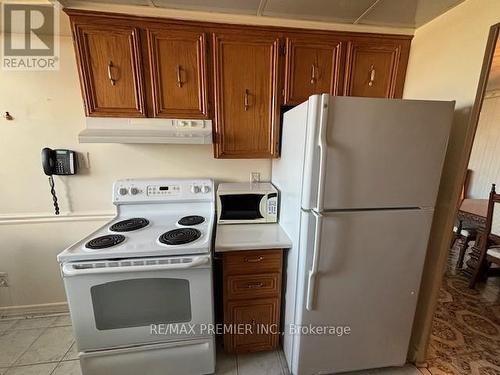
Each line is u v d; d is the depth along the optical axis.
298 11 1.53
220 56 1.54
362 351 1.47
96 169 1.84
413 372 1.55
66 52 1.66
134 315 1.34
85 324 1.29
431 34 1.49
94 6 1.46
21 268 1.92
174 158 1.91
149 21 1.44
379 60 1.66
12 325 1.88
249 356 1.65
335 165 1.17
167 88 1.55
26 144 1.74
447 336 1.78
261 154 1.72
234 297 1.53
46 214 1.85
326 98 1.09
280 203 1.73
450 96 1.36
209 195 1.83
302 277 1.32
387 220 1.27
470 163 1.31
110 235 1.43
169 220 1.72
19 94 1.67
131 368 1.40
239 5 1.48
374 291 1.37
